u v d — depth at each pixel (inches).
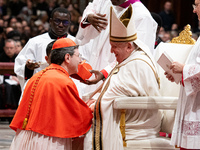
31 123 380.2
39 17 1325.0
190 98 378.0
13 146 391.9
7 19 1270.9
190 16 1523.1
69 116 384.8
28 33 1149.7
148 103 390.9
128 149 393.1
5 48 836.6
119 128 395.5
